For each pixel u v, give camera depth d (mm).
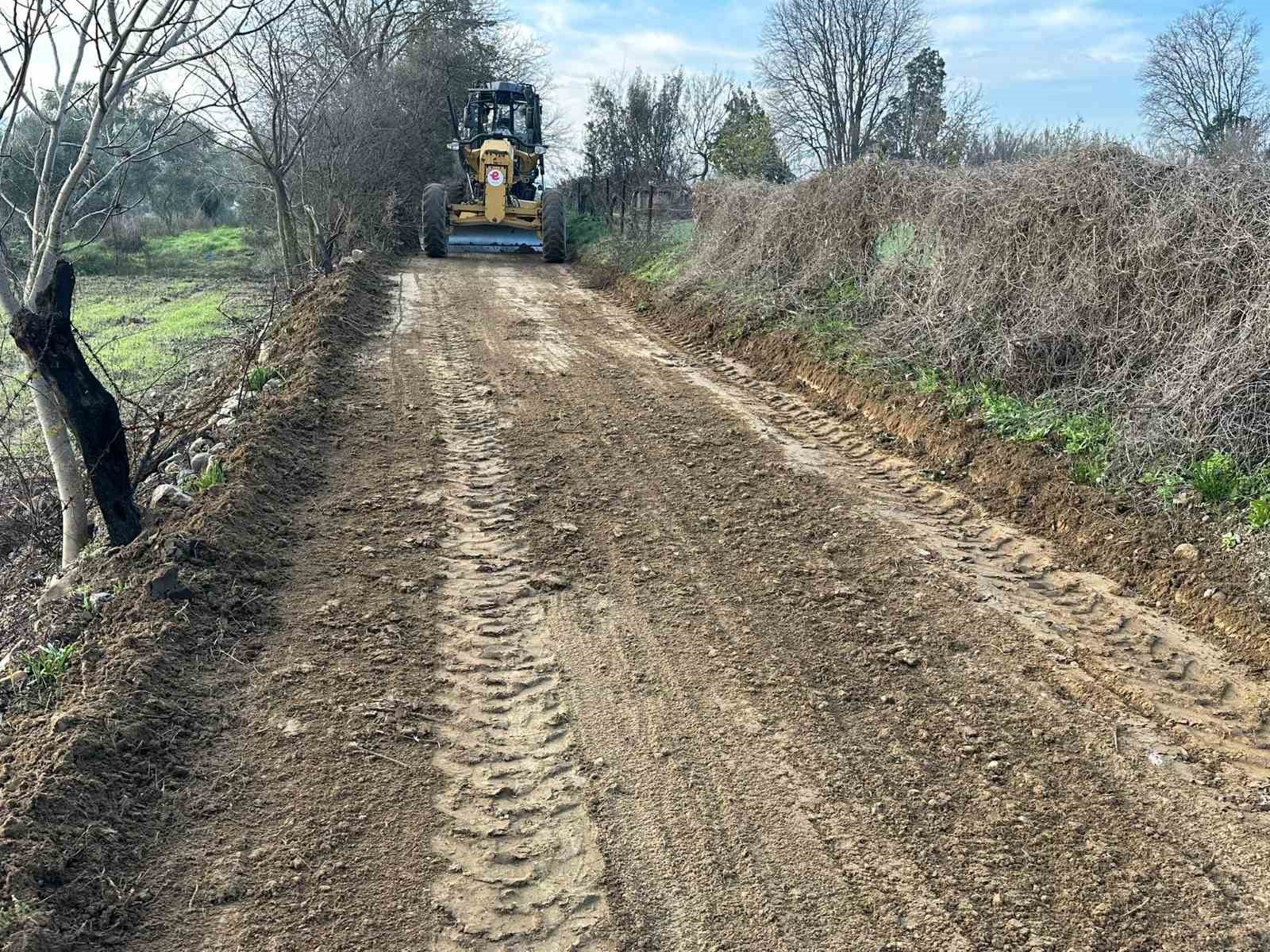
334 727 3885
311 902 3035
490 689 4207
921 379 7961
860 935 2941
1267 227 5984
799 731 3932
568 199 31609
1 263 5109
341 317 11070
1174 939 2912
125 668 4074
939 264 8664
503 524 5887
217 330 15961
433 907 3037
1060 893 3090
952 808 3486
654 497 6375
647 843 3330
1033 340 7172
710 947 2906
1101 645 4578
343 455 6992
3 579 6445
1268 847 3289
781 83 34062
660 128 30359
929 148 23734
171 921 2953
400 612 4793
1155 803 3508
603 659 4449
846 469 6953
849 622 4773
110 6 4641
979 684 4258
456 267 18219
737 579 5234
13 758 3562
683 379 9406
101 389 5285
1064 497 5949
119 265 26719
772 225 12023
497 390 8797
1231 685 4238
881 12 32688
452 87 27250
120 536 5465
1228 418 5645
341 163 18422
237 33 4953
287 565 5238
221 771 3619
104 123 5848
